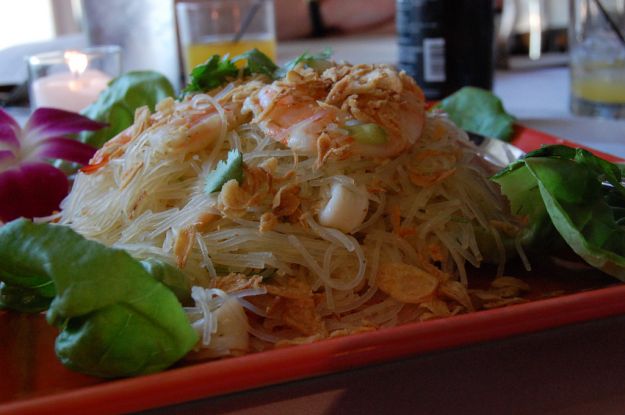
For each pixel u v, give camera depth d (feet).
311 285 1.08
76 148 1.44
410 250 1.11
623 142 1.69
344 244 1.07
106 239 1.16
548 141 1.44
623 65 1.90
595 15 1.90
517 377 0.85
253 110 1.15
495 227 1.13
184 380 0.73
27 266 0.86
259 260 1.07
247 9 2.41
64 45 3.54
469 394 0.83
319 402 0.82
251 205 1.07
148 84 1.59
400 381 0.86
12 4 5.60
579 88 1.97
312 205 1.09
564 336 0.93
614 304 0.84
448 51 1.97
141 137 1.19
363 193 1.08
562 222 0.98
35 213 1.35
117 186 1.20
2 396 0.83
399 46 2.06
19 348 0.94
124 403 0.72
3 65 3.17
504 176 1.12
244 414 0.81
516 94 2.29
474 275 1.13
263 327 1.01
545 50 2.77
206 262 1.07
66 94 1.97
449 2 1.94
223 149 1.16
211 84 1.26
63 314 0.82
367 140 1.09
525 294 1.06
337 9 4.04
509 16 2.79
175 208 1.14
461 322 0.79
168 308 0.84
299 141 1.10
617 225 0.98
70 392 0.71
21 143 1.43
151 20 2.41
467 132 1.49
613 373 0.85
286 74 1.20
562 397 0.81
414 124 1.15
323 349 0.76
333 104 1.13
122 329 0.84
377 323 1.03
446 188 1.17
